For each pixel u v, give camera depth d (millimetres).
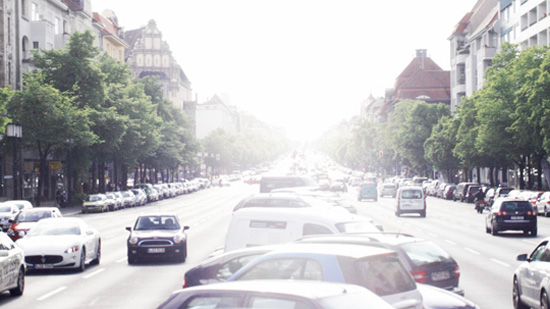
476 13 107125
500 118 54438
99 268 22141
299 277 7094
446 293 8930
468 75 100688
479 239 30422
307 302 4953
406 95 147125
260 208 12977
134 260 23422
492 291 15742
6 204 37562
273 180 38469
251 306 5160
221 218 48750
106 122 61375
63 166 73812
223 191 113438
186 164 116125
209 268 9711
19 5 64125
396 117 110688
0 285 14922
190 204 73062
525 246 27078
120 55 111312
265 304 5113
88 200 59656
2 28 60500
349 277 6793
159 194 85125
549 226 39000
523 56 50281
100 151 63312
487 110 54969
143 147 72375
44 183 71000
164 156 93625
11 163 61188
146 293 16578
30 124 51969
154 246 23062
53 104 52625
